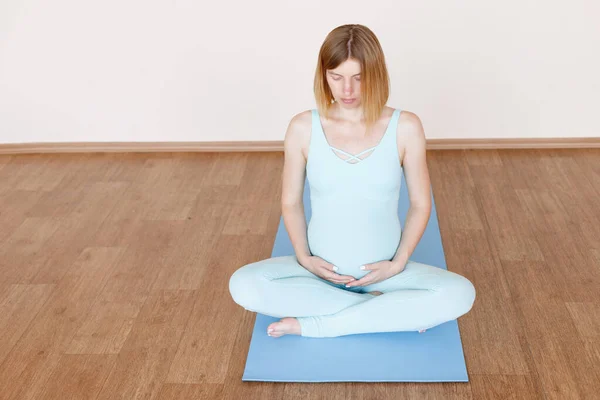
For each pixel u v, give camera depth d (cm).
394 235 227
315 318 223
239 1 351
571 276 261
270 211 315
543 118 364
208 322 242
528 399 204
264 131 377
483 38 350
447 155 365
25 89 372
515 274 263
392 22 350
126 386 214
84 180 351
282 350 222
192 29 357
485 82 359
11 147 383
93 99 374
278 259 232
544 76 356
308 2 349
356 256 225
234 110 374
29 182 351
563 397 204
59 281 268
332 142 219
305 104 370
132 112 376
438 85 361
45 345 233
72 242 295
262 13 352
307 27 354
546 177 338
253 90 369
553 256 274
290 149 225
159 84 370
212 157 374
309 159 221
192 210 318
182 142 381
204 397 208
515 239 286
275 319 237
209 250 286
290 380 211
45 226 308
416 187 226
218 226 304
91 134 382
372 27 351
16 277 271
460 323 237
